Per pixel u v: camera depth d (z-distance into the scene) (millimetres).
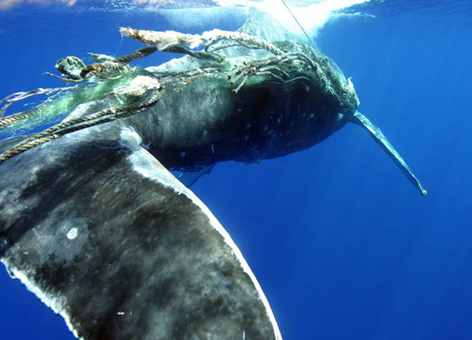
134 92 2809
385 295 31875
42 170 3023
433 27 34812
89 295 2266
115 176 2914
